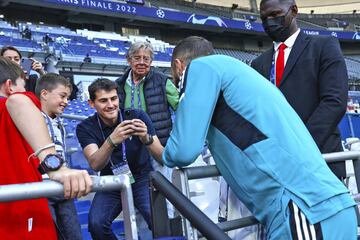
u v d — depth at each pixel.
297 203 1.26
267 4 2.09
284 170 1.29
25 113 1.18
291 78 2.05
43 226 1.22
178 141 1.32
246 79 1.38
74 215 1.99
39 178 1.27
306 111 1.99
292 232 1.25
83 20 18.89
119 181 1.13
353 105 12.34
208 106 1.33
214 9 25.61
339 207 1.29
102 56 15.17
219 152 1.41
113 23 19.77
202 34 23.05
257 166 1.30
